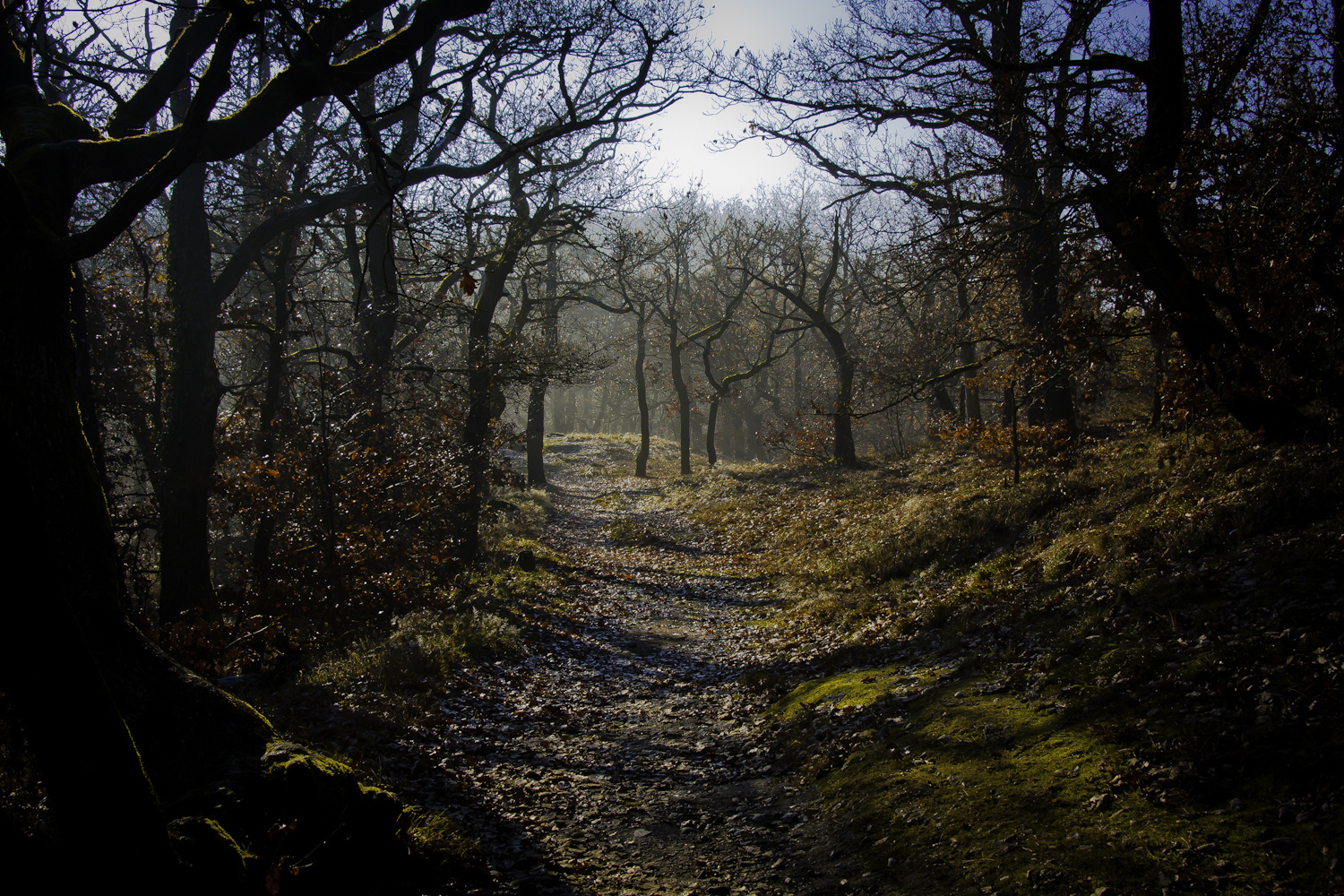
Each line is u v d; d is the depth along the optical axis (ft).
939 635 28.96
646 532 72.84
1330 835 11.34
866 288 104.63
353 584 34.73
